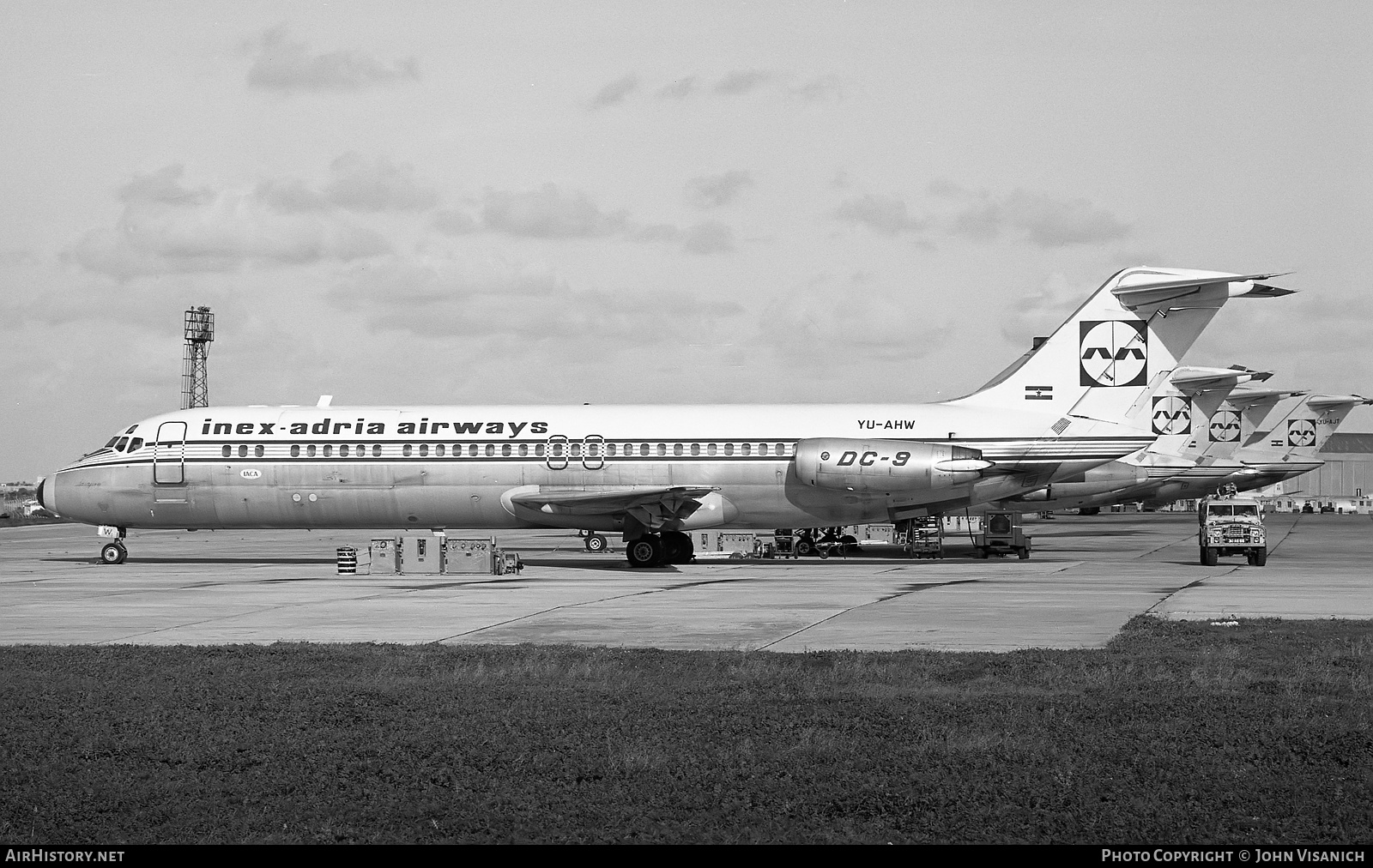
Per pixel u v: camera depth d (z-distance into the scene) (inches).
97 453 2516.0
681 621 1378.0
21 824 612.4
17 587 1913.1
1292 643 1137.4
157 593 1790.1
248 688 920.3
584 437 2377.0
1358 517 6796.3
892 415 2386.8
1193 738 743.7
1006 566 2377.0
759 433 2368.4
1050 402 2386.8
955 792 643.5
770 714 815.7
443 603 1600.6
